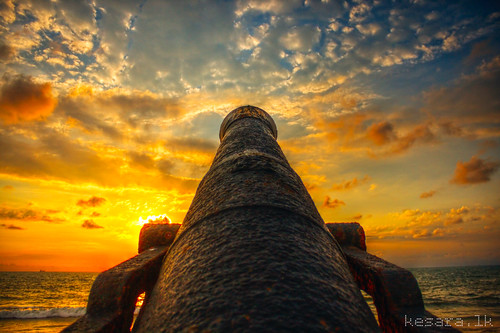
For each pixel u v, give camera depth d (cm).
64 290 3688
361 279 245
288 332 117
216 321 124
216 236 177
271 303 128
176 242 215
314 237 184
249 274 143
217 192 227
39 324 1443
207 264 158
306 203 224
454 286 3947
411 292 205
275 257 154
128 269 217
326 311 130
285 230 177
